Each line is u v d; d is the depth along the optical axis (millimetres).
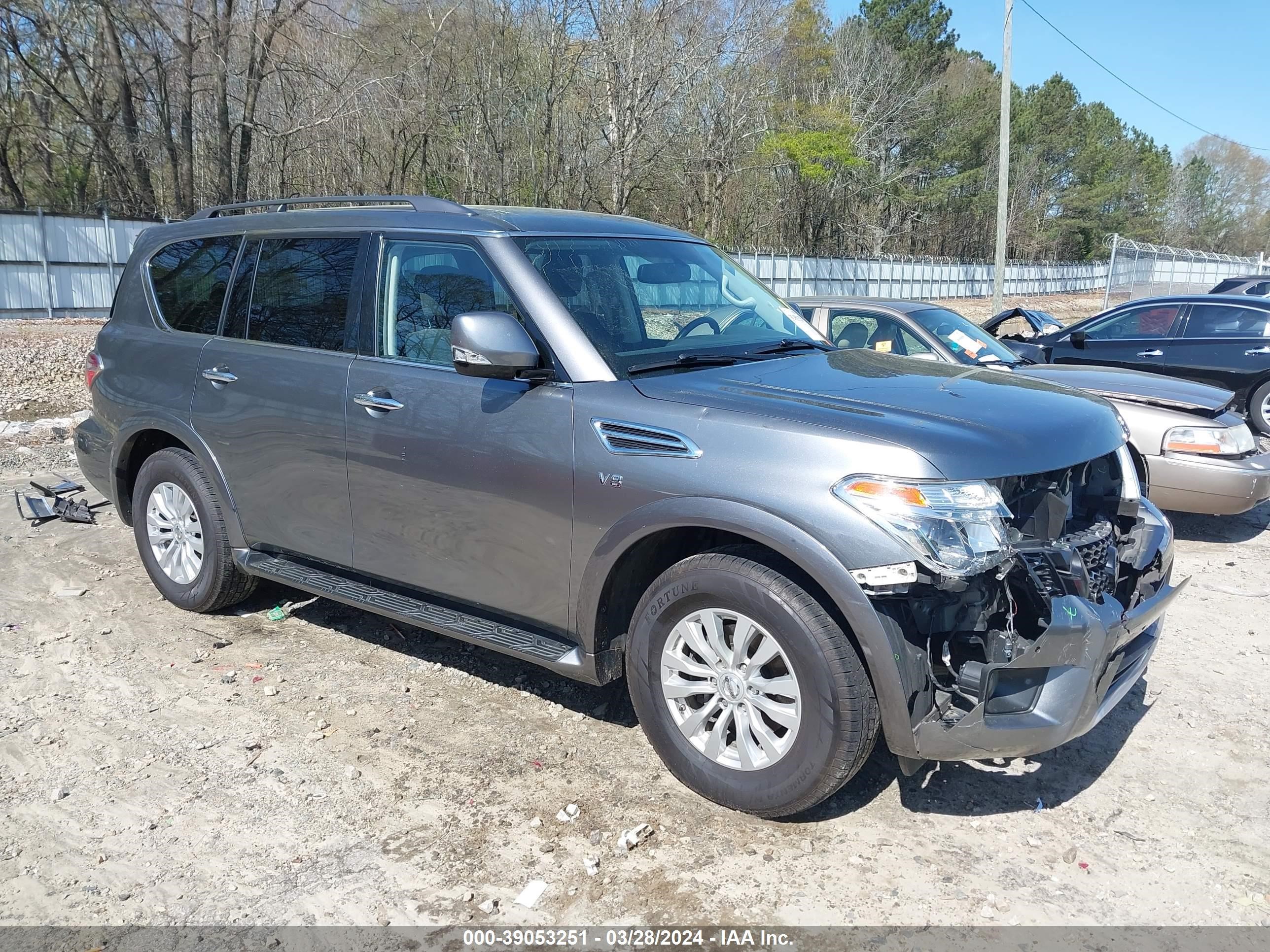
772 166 50594
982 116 58812
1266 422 9633
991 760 3689
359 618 5004
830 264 43688
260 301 4508
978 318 36438
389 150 38219
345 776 3514
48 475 7742
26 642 4641
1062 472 3275
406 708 4035
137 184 32281
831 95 50969
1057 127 71875
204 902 2844
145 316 5020
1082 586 3053
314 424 4105
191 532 4875
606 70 36406
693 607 3223
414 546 3889
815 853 3078
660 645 3311
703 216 44781
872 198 54906
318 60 33281
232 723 3893
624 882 2936
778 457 2979
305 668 4398
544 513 3443
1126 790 3492
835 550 2846
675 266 4141
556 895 2871
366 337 4039
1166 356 10094
